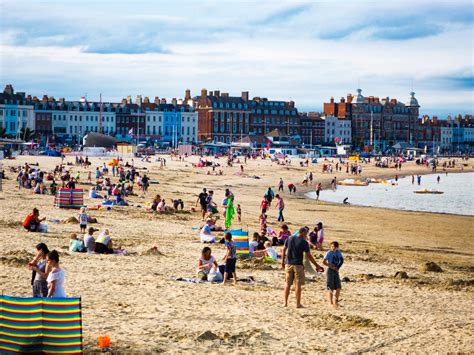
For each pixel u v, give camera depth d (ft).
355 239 154.71
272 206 236.43
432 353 56.65
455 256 134.62
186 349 54.65
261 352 55.01
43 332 47.52
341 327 64.23
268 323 64.44
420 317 70.44
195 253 108.58
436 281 94.53
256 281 86.94
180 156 574.15
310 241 122.31
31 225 121.29
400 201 299.79
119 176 317.22
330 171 502.38
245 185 351.25
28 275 80.02
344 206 254.27
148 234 131.34
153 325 61.41
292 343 57.93
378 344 58.75
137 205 190.39
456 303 79.97
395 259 119.14
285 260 73.05
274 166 532.73
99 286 77.61
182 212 182.29
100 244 102.12
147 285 79.46
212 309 69.15
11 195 196.24
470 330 65.10
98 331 58.39
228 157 565.12
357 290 84.94
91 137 615.98
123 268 90.68
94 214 160.15
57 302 47.47
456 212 258.37
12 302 47.65
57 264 56.80
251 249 107.76
